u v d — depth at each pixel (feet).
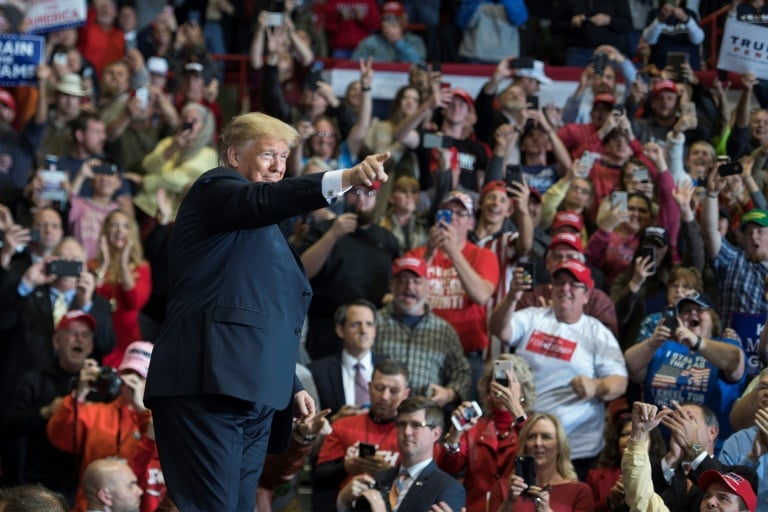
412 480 36.65
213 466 20.89
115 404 41.04
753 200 53.16
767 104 61.41
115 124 61.05
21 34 61.31
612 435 38.04
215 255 21.13
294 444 35.37
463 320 45.93
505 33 71.20
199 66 63.05
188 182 57.21
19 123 63.21
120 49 71.67
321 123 56.24
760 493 34.24
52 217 49.93
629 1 69.26
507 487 36.19
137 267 49.80
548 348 41.75
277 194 20.42
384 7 69.92
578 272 42.04
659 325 40.60
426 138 52.03
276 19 61.26
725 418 40.57
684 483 34.60
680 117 55.93
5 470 42.06
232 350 20.72
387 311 44.73
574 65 68.08
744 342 44.98
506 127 53.01
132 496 36.63
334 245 47.75
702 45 70.69
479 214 51.55
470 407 37.78
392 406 39.75
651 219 50.62
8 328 46.16
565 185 53.88
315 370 43.06
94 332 45.24
